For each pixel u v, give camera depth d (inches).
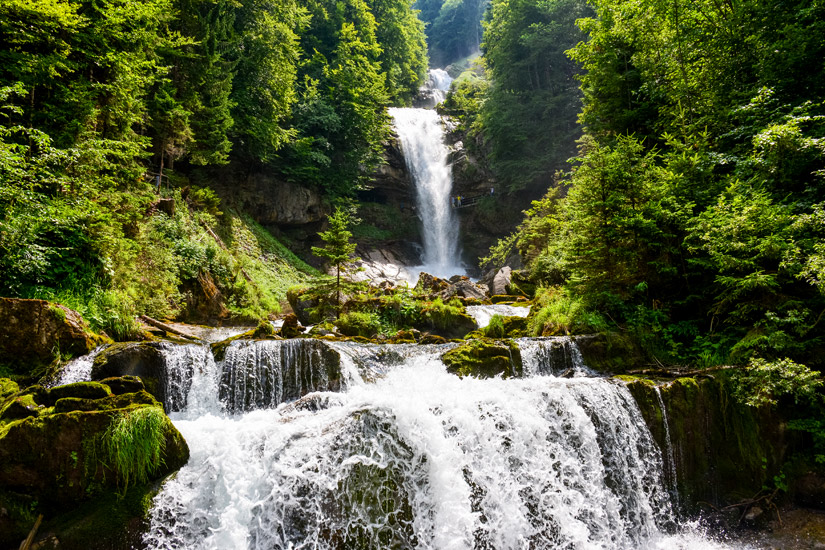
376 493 205.3
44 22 416.2
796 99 402.6
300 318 606.5
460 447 228.8
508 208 1384.1
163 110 700.0
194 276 569.0
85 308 335.6
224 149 834.8
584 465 250.5
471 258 1435.8
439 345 378.9
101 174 480.4
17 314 265.3
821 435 270.4
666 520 261.1
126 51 536.4
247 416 255.1
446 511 212.2
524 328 468.8
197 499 199.2
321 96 1252.5
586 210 414.3
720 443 285.1
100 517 183.6
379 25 1770.4
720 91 490.6
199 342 416.2
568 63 1396.4
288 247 1091.9
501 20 1535.4
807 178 346.0
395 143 1433.3
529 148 1333.7
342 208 1214.3
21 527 177.9
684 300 379.2
